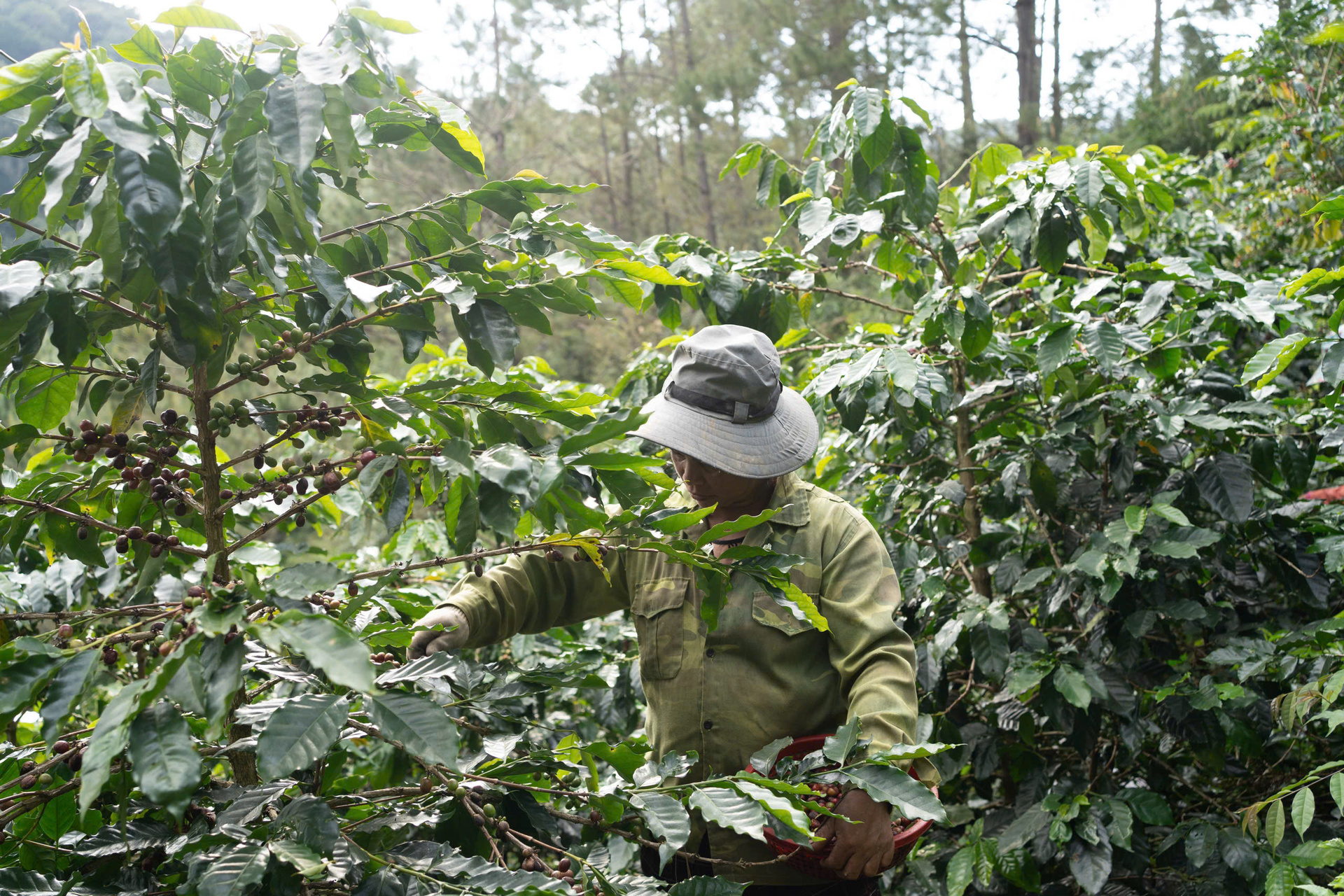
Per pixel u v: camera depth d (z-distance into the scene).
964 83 11.62
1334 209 1.84
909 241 2.40
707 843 1.50
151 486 1.13
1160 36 13.48
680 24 13.57
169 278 0.98
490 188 1.27
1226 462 2.10
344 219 8.92
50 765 1.08
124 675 1.06
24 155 1.09
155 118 1.05
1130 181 2.20
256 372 1.14
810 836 1.04
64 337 1.09
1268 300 2.09
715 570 1.22
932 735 2.16
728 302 2.23
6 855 1.16
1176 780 2.36
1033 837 2.08
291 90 1.02
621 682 2.44
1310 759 2.20
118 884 1.07
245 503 1.50
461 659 1.33
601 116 13.83
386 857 1.06
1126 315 2.40
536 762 1.25
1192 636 2.28
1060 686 1.97
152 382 1.07
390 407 1.14
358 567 2.92
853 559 1.49
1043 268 2.28
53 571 1.76
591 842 1.29
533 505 1.03
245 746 1.12
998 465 2.31
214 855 0.95
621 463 1.11
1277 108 5.08
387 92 1.20
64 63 0.93
